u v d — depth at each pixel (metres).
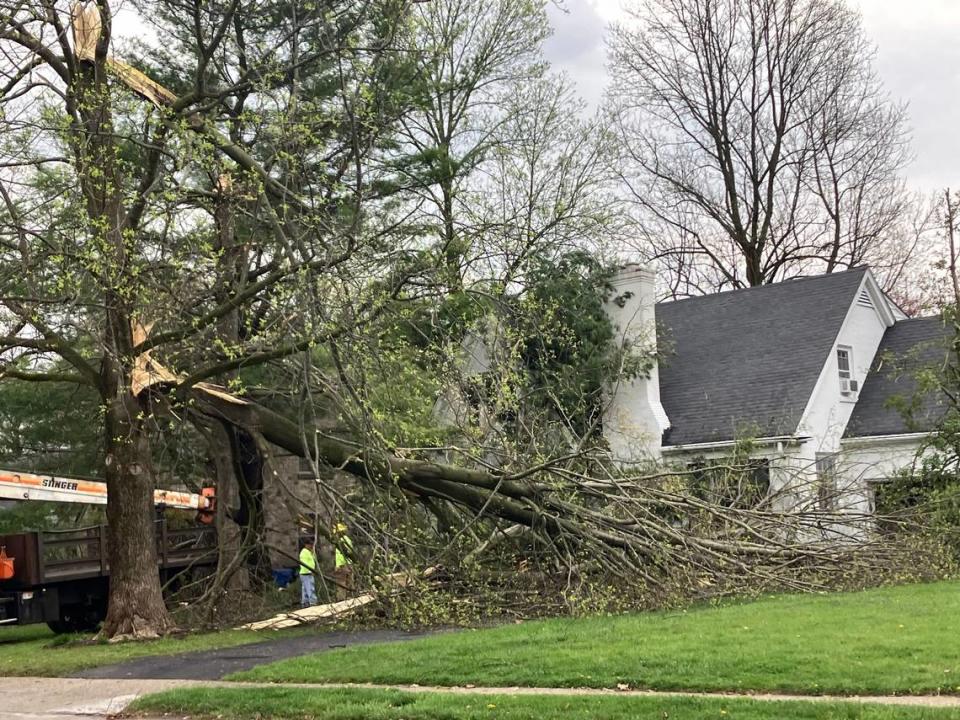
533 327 19.14
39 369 18.62
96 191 14.28
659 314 30.86
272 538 20.30
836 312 26.95
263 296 15.88
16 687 10.91
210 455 22.59
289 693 8.98
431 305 16.88
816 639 10.02
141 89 16.23
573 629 12.13
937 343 22.45
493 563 16.83
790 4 40.31
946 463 20.09
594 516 15.62
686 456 24.86
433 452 17.48
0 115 13.39
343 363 15.18
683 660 9.29
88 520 22.61
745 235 42.06
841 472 19.31
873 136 41.28
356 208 14.56
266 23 17.28
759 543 16.48
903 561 16.53
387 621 14.58
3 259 14.38
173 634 14.60
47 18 14.45
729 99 41.56
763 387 25.62
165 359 15.04
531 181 24.20
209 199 15.81
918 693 7.70
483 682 9.14
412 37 18.42
